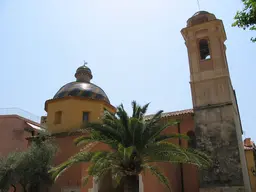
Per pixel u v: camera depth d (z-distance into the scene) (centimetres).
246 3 855
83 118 2644
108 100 2928
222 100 2083
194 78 2238
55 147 2317
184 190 2016
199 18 2425
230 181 1842
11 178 2031
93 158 1368
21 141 2909
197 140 2039
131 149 1281
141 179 1769
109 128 1491
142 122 1488
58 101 2719
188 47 2370
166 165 1911
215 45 2275
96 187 1834
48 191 2284
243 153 2192
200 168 1919
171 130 2195
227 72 2186
